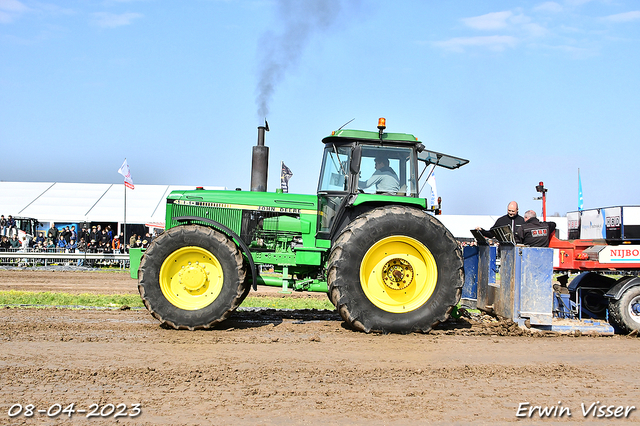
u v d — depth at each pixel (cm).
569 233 1270
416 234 677
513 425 384
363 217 680
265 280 729
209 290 682
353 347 598
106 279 1438
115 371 479
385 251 689
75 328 659
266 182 792
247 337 634
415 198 710
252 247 743
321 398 425
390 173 728
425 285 689
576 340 666
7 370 479
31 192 2470
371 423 378
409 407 411
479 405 421
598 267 742
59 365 497
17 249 1894
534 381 488
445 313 677
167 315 662
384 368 513
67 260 1905
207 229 681
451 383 474
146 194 2553
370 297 674
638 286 703
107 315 758
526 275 691
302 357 548
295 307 950
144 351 557
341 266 667
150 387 442
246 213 749
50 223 2230
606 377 506
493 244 774
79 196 2467
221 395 427
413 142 727
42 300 904
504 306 712
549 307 691
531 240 763
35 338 600
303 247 737
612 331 698
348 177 721
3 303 867
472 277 808
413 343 625
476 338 661
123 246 2031
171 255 672
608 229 1112
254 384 455
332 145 735
